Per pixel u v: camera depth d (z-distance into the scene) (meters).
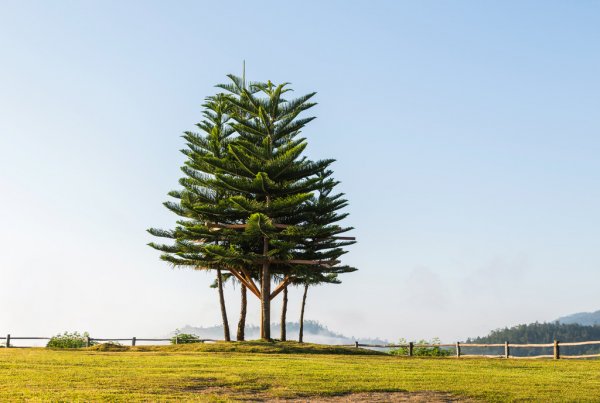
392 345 34.81
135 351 30.05
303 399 14.63
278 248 34.31
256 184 34.78
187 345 31.16
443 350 34.12
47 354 25.53
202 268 37.84
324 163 36.69
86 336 36.72
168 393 14.78
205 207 36.00
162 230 37.88
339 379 17.72
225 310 37.41
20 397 13.38
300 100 37.06
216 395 14.73
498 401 14.75
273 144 37.50
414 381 17.70
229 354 27.44
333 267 38.72
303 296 41.12
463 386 16.84
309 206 37.50
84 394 13.98
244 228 36.59
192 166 38.28
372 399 14.79
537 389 16.47
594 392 16.17
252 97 36.81
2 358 22.36
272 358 25.12
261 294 35.16
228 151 37.56
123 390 14.83
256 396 14.88
